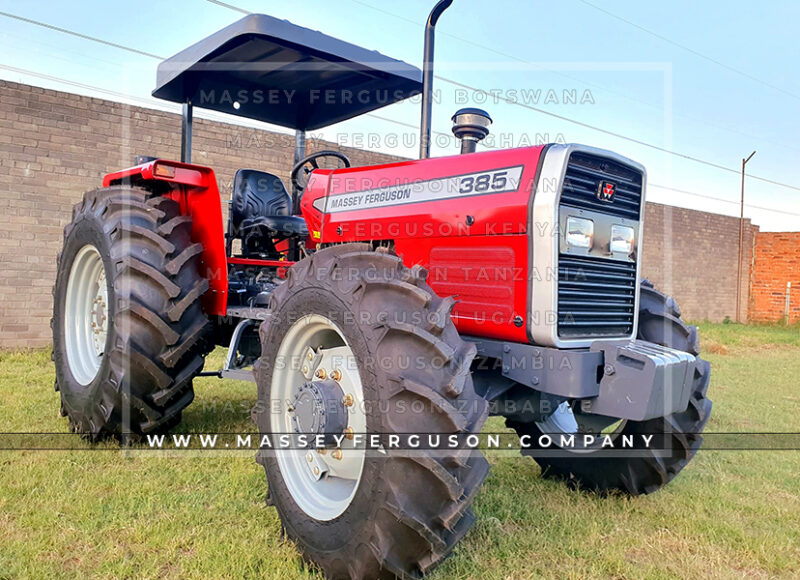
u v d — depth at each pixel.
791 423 4.57
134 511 2.43
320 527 1.99
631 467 2.76
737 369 7.66
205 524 2.34
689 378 2.20
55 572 1.94
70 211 6.67
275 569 2.02
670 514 2.65
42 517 2.30
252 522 2.36
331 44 3.25
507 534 2.38
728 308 15.28
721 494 2.94
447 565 2.10
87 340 3.64
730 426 4.46
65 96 6.58
